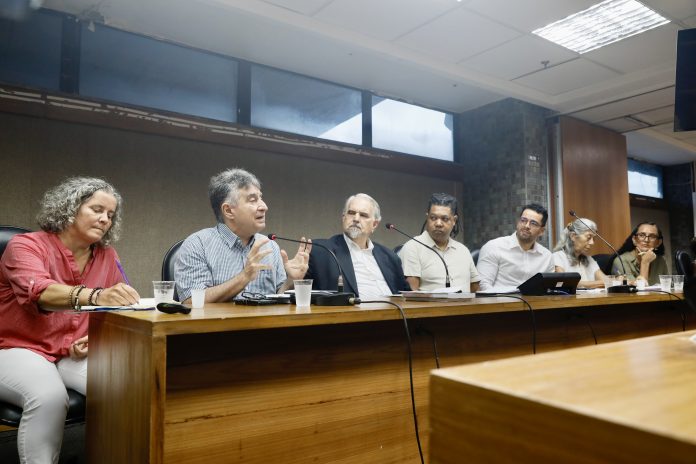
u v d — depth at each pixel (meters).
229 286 1.61
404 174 4.88
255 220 1.89
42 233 1.60
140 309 1.18
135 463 0.96
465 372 0.43
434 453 0.42
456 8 3.27
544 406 0.35
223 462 1.04
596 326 2.02
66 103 3.15
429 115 5.11
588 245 3.38
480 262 3.20
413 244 2.80
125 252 3.36
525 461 0.35
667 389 0.38
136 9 3.24
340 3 3.21
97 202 1.63
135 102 3.51
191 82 3.77
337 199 4.42
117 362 1.07
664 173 7.77
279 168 4.11
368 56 3.92
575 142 5.05
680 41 2.92
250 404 1.09
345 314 1.16
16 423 1.35
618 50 3.85
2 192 2.97
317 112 4.38
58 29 3.25
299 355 1.17
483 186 5.06
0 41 3.05
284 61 4.03
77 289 1.31
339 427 1.23
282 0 3.18
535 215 3.05
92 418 1.22
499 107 4.97
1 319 1.49
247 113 3.98
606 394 0.36
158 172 3.52
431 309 1.33
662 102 4.69
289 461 1.14
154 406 0.91
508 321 1.68
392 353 1.35
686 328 2.53
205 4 3.14
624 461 0.30
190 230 3.63
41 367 1.41
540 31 3.59
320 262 2.28
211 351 1.05
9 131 3.00
